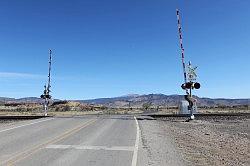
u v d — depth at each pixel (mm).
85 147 14344
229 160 13258
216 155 14281
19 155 12289
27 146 14500
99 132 20141
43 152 13000
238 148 16859
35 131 20547
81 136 18141
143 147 14750
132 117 36031
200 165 11828
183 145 16578
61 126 23844
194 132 23422
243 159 13758
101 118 33031
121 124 25891
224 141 19297
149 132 20922
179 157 12906
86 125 24656
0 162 10977
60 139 16828
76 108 98000
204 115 39031
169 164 11391
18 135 18484
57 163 10953
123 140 16703
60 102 124500
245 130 25484
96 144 15234
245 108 83875
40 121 28547
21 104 145500
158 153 13414
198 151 15039
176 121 32656
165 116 39000
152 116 39094
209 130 25188
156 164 11258
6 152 12938
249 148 17000
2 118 37719
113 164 11008
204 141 18875
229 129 26156
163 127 25531
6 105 142750
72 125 24656
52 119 31172
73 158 11883
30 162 11047
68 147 14312
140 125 25344
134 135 18828
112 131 20781
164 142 16828
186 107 41906
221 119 34938
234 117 36750
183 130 24438
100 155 12555
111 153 13016
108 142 15914
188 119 34188
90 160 11586
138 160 11797
